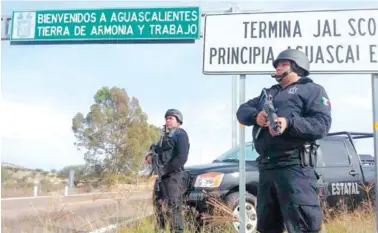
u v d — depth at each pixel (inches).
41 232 184.1
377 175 171.2
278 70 127.0
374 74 173.9
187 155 194.4
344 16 177.5
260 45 182.5
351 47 175.5
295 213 115.0
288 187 116.3
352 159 270.8
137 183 208.1
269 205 123.9
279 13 183.0
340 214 235.1
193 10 450.0
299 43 179.6
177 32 453.1
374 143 172.9
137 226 196.2
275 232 126.1
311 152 118.6
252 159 247.6
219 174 225.3
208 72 185.3
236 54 184.1
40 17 484.4
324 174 253.0
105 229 192.1
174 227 191.2
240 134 183.2
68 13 477.1
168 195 192.9
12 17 492.4
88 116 1366.9
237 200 222.4
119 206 199.5
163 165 193.8
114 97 1378.0
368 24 175.2
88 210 228.5
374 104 173.9
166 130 201.5
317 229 115.9
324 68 176.1
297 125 112.2
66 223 189.8
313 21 179.8
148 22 457.4
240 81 184.1
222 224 204.1
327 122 116.8
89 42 470.6
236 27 185.8
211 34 187.6
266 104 116.6
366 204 249.0
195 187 220.8
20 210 368.8
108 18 469.4
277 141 118.4
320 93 120.5
